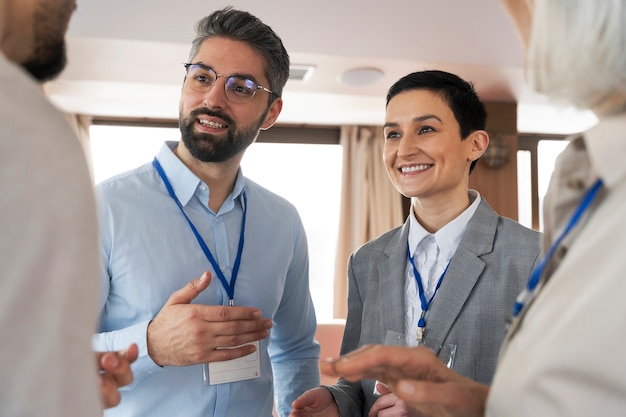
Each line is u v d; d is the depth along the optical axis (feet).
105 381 2.97
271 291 5.96
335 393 5.41
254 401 5.62
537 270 2.51
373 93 15.83
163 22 11.57
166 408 5.16
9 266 1.80
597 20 2.03
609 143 2.13
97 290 2.09
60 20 2.40
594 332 1.92
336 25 12.37
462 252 5.14
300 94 15.98
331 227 20.77
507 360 2.26
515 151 16.99
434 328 4.99
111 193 5.44
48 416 1.83
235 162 5.68
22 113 1.90
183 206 5.59
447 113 5.19
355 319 5.98
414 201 5.70
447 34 12.97
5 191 1.81
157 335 4.57
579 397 1.94
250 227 5.97
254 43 5.63
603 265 2.00
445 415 2.79
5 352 1.77
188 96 5.49
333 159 20.81
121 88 15.16
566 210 2.47
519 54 13.46
